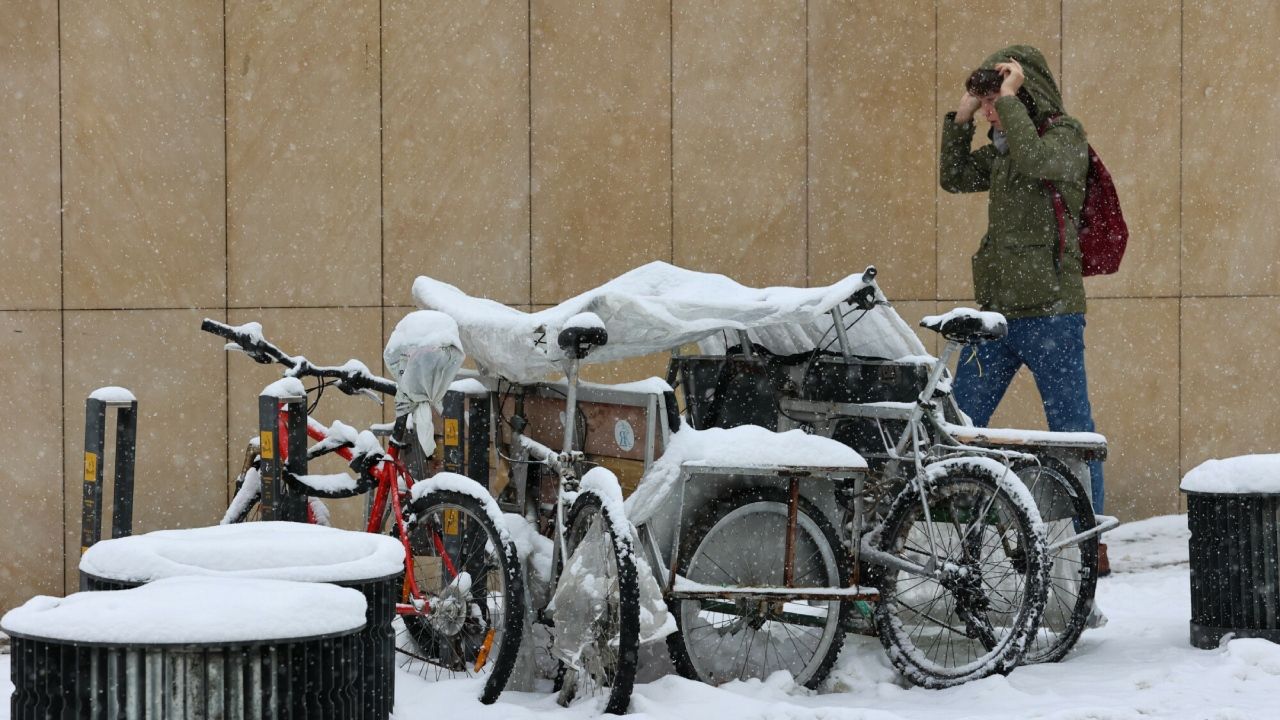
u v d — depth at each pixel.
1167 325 23.11
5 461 18.88
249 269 19.92
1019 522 13.17
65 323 19.12
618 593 11.51
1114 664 13.74
